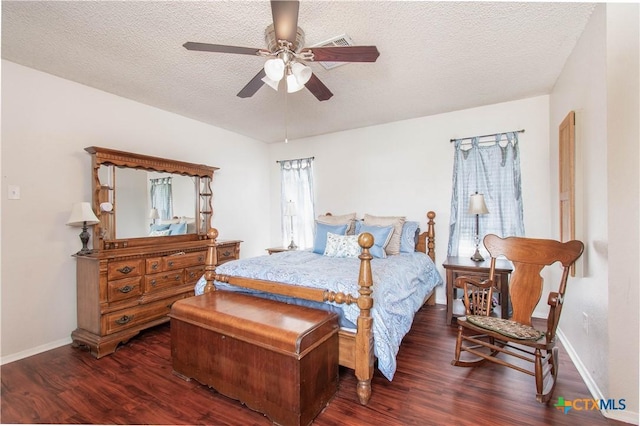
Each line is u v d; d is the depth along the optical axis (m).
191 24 1.91
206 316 1.90
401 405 1.74
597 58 1.78
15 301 2.36
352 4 1.73
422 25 1.93
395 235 3.40
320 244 3.46
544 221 3.12
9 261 2.34
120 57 2.31
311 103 3.29
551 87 2.93
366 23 1.91
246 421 1.64
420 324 3.01
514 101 3.26
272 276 2.23
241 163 4.57
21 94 2.40
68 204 2.66
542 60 2.40
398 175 3.96
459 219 3.50
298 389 1.53
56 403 1.78
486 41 2.12
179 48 2.19
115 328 2.50
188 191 3.55
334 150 4.48
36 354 2.42
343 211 4.39
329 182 4.53
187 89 2.90
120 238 2.86
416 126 3.83
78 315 2.62
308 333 1.61
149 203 3.13
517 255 2.25
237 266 2.50
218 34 2.02
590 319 1.91
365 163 4.21
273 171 5.11
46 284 2.52
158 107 3.39
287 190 4.89
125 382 2.01
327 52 1.69
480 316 2.15
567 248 1.98
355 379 2.05
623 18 1.63
